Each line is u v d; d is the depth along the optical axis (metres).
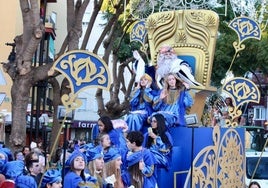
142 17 15.52
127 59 34.19
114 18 24.30
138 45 34.19
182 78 11.44
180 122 11.19
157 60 12.16
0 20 35.50
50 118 36.03
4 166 8.43
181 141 10.94
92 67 8.43
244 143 12.98
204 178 10.96
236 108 14.44
